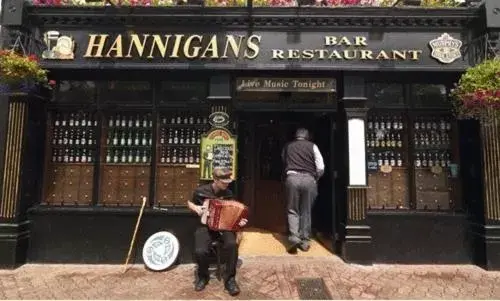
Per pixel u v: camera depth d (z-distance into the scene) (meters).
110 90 5.46
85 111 5.47
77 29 5.20
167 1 5.42
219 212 4.12
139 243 5.17
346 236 5.09
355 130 5.21
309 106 5.45
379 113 5.51
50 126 5.45
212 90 5.24
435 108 5.43
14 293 4.07
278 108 5.44
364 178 5.16
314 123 6.72
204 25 5.22
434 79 5.43
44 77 4.83
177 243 4.95
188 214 5.19
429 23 5.20
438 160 5.46
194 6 5.09
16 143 4.96
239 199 6.59
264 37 5.22
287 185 5.56
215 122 5.21
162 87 5.46
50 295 4.02
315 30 5.22
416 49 5.20
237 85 5.37
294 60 5.19
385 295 4.07
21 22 4.99
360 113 5.23
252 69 5.20
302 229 5.60
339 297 4.01
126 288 4.23
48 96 5.41
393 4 5.16
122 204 5.32
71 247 5.15
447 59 5.15
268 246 5.75
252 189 6.77
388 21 5.18
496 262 4.87
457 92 4.80
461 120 5.43
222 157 5.14
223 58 5.17
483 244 4.97
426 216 5.24
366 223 5.14
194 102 5.41
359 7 5.09
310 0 5.41
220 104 5.23
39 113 5.34
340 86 5.38
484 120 4.80
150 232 5.18
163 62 5.15
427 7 5.09
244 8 5.08
